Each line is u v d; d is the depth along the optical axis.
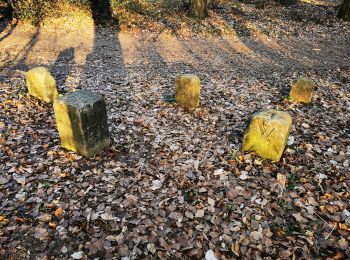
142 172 4.89
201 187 4.57
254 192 4.43
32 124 6.07
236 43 13.17
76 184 4.58
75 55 11.20
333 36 14.16
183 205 4.25
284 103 7.29
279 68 10.34
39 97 7.02
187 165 5.04
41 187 4.47
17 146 5.34
